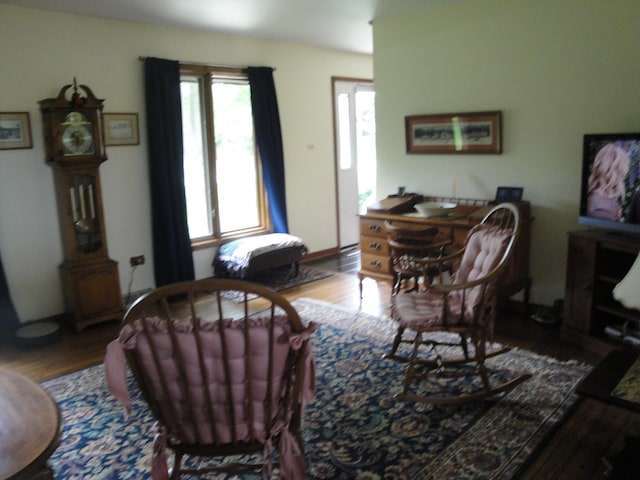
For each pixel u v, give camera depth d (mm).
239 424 1539
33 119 3656
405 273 3516
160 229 4320
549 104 3508
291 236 4977
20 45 3555
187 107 4566
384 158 4520
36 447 1226
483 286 2404
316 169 5617
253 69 4777
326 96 5609
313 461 2109
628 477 1801
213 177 4738
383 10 3990
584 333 3135
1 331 3600
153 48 4203
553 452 2127
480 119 3830
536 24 3479
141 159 4242
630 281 1812
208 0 3547
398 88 4305
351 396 2619
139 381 1532
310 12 3965
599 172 3055
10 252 3660
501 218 3213
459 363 2697
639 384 1787
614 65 3205
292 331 1445
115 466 2139
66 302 3850
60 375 3027
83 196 3723
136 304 1423
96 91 3939
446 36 3928
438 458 2105
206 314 4012
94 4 3537
